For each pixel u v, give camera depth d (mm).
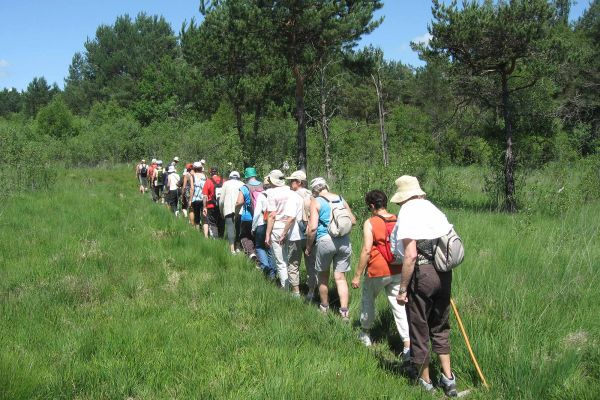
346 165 14586
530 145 23594
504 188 16609
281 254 7703
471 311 5965
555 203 13070
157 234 11031
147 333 5277
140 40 93875
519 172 17906
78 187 20688
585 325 5531
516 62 18125
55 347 4996
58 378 4285
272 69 23281
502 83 17859
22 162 19656
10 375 4094
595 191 13984
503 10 15953
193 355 4883
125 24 96500
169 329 5441
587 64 25531
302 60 16625
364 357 5039
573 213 11703
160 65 71250
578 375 4496
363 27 15773
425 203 4570
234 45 21734
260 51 22062
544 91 24219
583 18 41094
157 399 4137
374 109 48531
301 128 17531
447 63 18391
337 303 7227
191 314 6098
